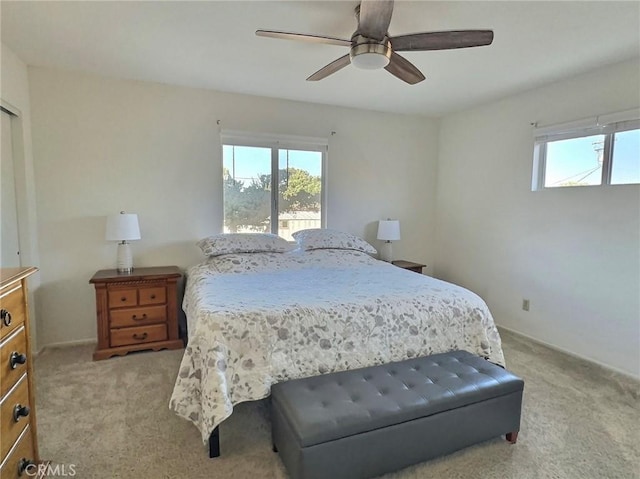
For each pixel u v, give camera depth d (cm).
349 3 188
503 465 167
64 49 248
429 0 183
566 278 302
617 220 265
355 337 197
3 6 193
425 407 158
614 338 269
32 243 281
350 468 147
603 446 180
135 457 169
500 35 221
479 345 221
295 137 367
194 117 331
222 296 215
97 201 307
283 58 262
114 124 307
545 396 227
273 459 171
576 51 243
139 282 287
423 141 434
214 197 345
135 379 245
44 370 257
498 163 362
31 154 283
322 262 323
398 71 220
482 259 386
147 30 220
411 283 256
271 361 180
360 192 407
